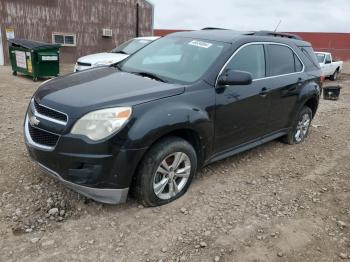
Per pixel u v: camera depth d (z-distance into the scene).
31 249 3.01
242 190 4.29
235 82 4.00
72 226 3.34
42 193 3.83
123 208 3.67
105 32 20.73
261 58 4.85
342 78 21.25
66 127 3.21
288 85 5.26
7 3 17.06
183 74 4.14
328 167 5.28
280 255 3.16
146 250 3.10
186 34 4.97
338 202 4.21
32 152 3.53
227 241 3.29
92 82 3.86
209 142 4.05
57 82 3.99
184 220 3.56
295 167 5.16
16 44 12.85
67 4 19.06
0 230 3.20
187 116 3.63
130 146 3.25
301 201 4.16
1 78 12.51
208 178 4.51
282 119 5.44
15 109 7.45
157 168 3.54
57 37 19.12
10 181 4.03
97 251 3.04
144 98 3.46
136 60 4.76
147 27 23.02
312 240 3.42
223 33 4.89
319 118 8.66
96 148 3.17
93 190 3.29
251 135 4.81
